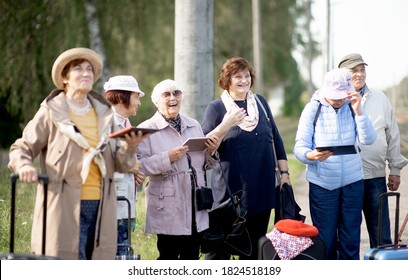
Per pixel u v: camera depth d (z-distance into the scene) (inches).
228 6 2659.9
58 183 464.8
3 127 1899.6
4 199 872.9
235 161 593.3
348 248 598.5
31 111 1512.1
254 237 607.5
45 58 1529.3
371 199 647.1
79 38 1593.3
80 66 476.1
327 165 589.6
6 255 440.1
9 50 1501.0
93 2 1673.2
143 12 1758.1
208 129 600.1
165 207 560.7
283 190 604.7
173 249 583.2
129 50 1985.7
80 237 472.7
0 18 1510.8
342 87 583.2
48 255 464.1
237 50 2755.9
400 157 662.5
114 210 480.7
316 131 593.0
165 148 567.2
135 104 558.9
